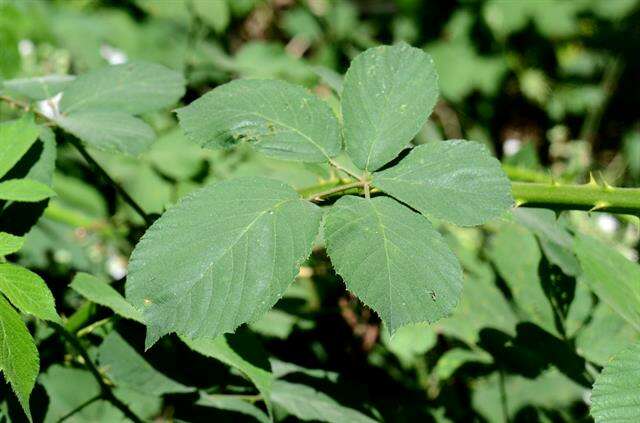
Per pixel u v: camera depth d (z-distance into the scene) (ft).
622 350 3.63
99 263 5.82
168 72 4.06
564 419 4.41
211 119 3.74
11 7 4.86
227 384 4.03
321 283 4.99
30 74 6.24
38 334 4.06
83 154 4.03
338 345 4.86
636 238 6.43
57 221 5.54
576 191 3.80
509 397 4.46
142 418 4.07
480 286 4.36
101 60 7.02
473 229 5.55
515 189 3.82
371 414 4.09
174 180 5.41
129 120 3.97
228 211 3.61
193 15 7.07
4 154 3.78
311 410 4.02
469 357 4.52
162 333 3.55
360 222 3.59
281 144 3.72
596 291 3.87
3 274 3.63
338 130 3.74
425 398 4.76
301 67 6.65
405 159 3.69
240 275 3.57
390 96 3.72
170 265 3.58
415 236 3.59
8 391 3.90
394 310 3.54
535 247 4.27
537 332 4.22
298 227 3.60
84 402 4.05
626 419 3.59
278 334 4.47
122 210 5.74
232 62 6.67
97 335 4.07
